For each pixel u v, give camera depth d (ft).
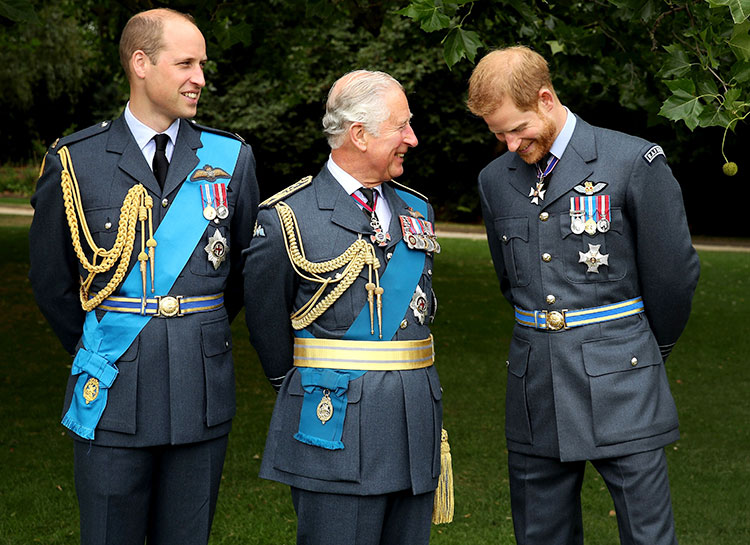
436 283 36.96
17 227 52.08
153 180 8.57
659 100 14.60
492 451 16.25
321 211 8.01
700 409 19.49
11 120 86.28
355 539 7.77
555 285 8.65
